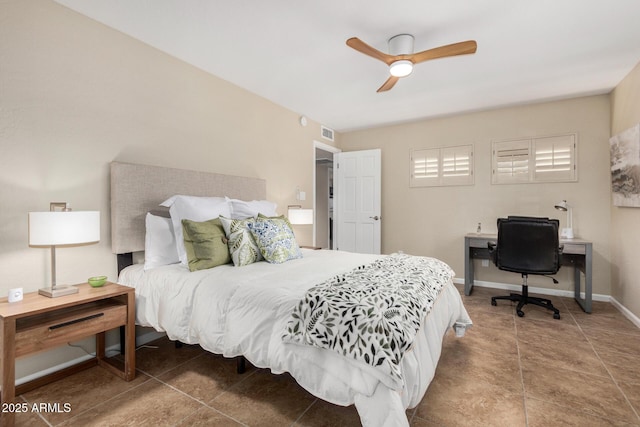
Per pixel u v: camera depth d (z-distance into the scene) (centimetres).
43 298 172
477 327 286
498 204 421
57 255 203
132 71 240
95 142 219
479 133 431
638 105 286
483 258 407
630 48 257
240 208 285
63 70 203
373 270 198
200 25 225
